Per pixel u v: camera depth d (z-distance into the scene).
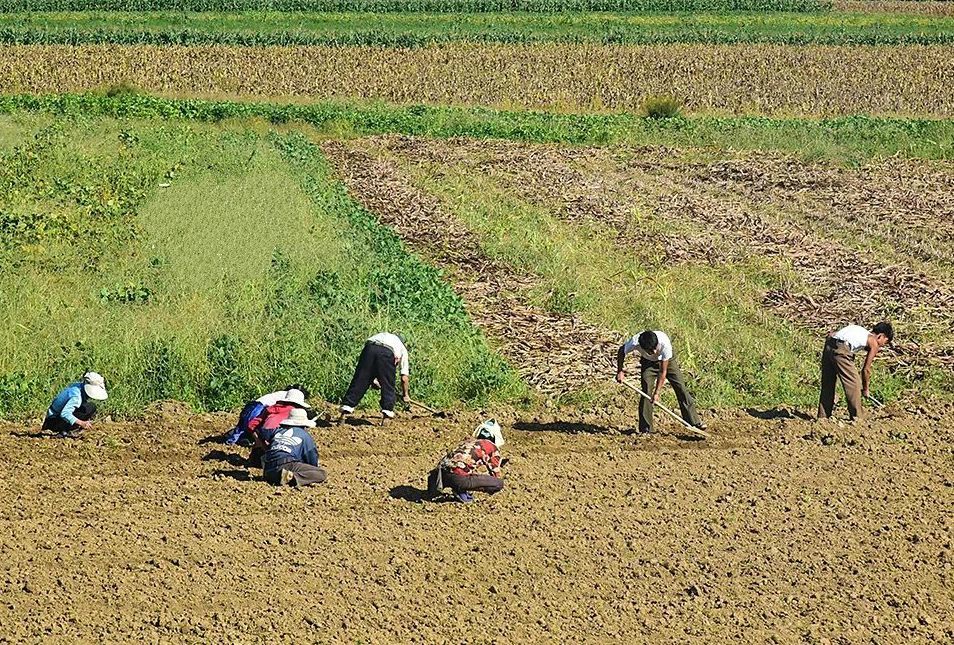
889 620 30.75
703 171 106.12
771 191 96.31
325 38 185.12
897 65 170.88
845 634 29.98
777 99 151.75
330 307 55.19
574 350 53.56
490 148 117.25
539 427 44.62
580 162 109.69
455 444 42.59
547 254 70.69
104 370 46.22
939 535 35.81
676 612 30.83
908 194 95.25
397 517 35.75
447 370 48.47
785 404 48.44
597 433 44.22
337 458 40.81
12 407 43.94
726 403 48.06
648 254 72.69
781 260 71.00
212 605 30.28
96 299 55.84
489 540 34.44
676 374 43.75
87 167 92.38
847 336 45.06
